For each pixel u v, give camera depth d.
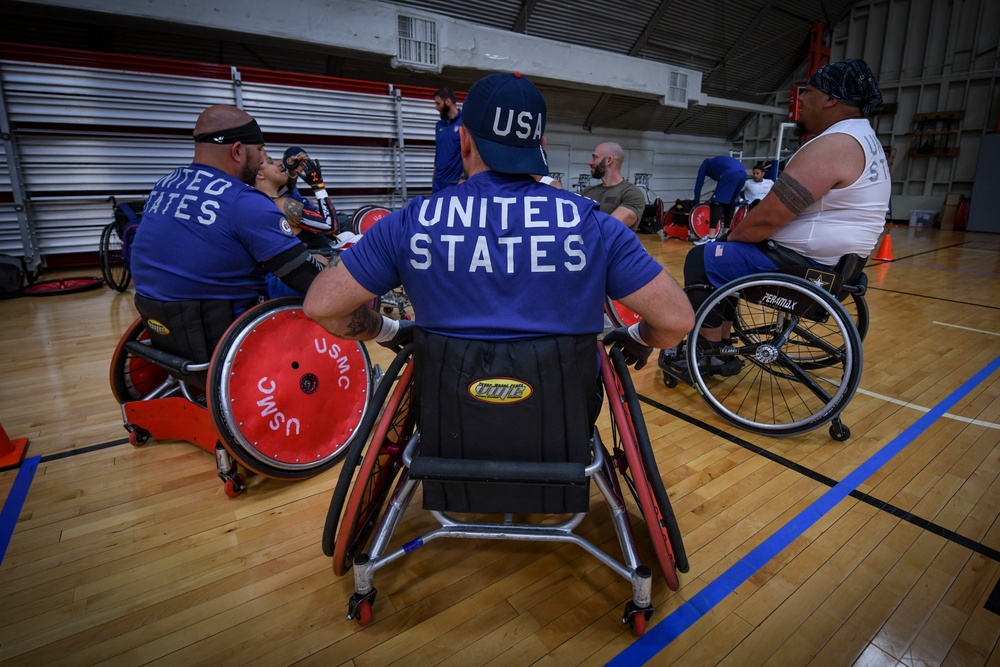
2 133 5.23
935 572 1.48
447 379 1.11
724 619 1.33
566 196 1.09
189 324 1.74
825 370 3.07
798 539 1.62
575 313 1.07
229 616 1.34
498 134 1.05
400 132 7.51
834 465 2.05
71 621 1.32
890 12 11.59
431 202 1.09
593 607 1.38
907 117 11.88
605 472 1.42
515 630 1.30
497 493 1.24
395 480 1.92
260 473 1.81
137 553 1.57
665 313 1.10
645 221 10.45
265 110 6.47
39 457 2.11
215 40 6.71
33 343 3.59
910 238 9.87
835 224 2.13
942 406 2.58
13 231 5.50
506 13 8.20
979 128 10.95
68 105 5.47
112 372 2.10
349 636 1.29
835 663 1.20
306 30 6.44
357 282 1.09
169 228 1.69
